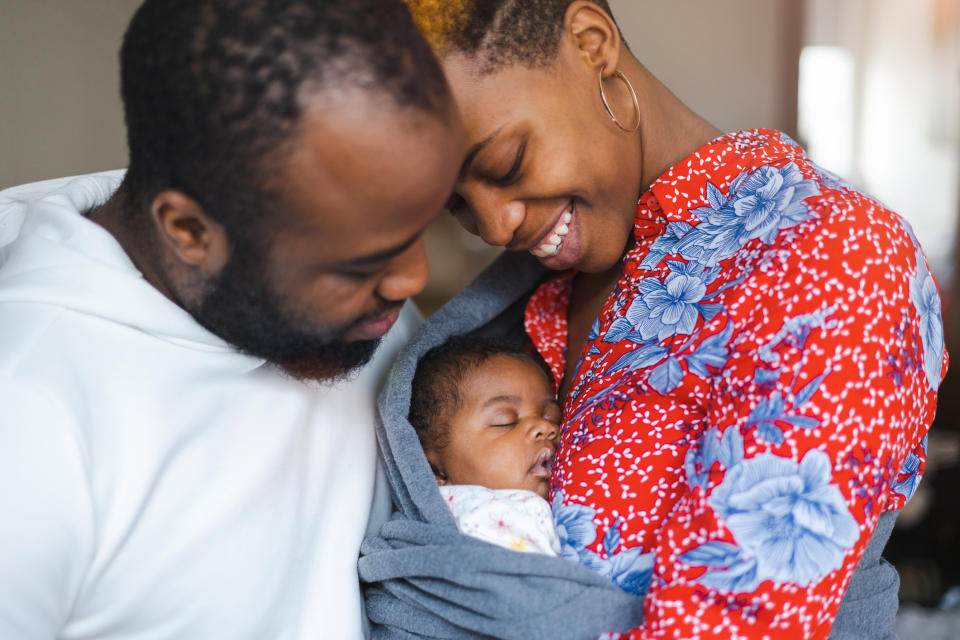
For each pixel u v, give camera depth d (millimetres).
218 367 887
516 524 983
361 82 696
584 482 967
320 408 1010
